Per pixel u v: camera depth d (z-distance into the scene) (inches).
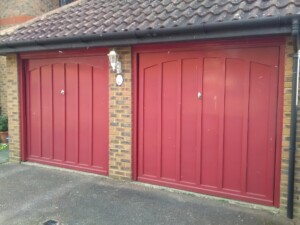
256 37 173.6
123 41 201.8
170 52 209.9
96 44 212.8
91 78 245.6
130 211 182.7
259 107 185.6
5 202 196.5
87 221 171.3
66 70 257.1
